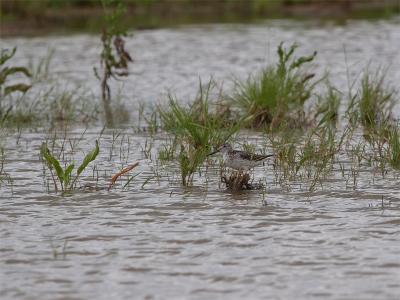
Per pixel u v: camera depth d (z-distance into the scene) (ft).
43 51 193.67
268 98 127.03
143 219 84.07
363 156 107.14
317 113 128.06
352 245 75.41
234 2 271.90
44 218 84.43
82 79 166.40
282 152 105.09
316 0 271.69
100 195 92.63
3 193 93.35
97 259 72.69
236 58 186.91
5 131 125.59
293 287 65.87
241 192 93.86
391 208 86.74
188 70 175.01
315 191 93.66
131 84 162.50
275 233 79.25
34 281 67.67
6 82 161.38
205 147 103.45
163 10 264.31
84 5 255.50
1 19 229.04
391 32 219.00
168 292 65.16
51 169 100.07
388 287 65.46
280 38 211.61
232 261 71.87
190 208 87.86
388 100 140.56
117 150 113.80
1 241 77.36
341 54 188.96
